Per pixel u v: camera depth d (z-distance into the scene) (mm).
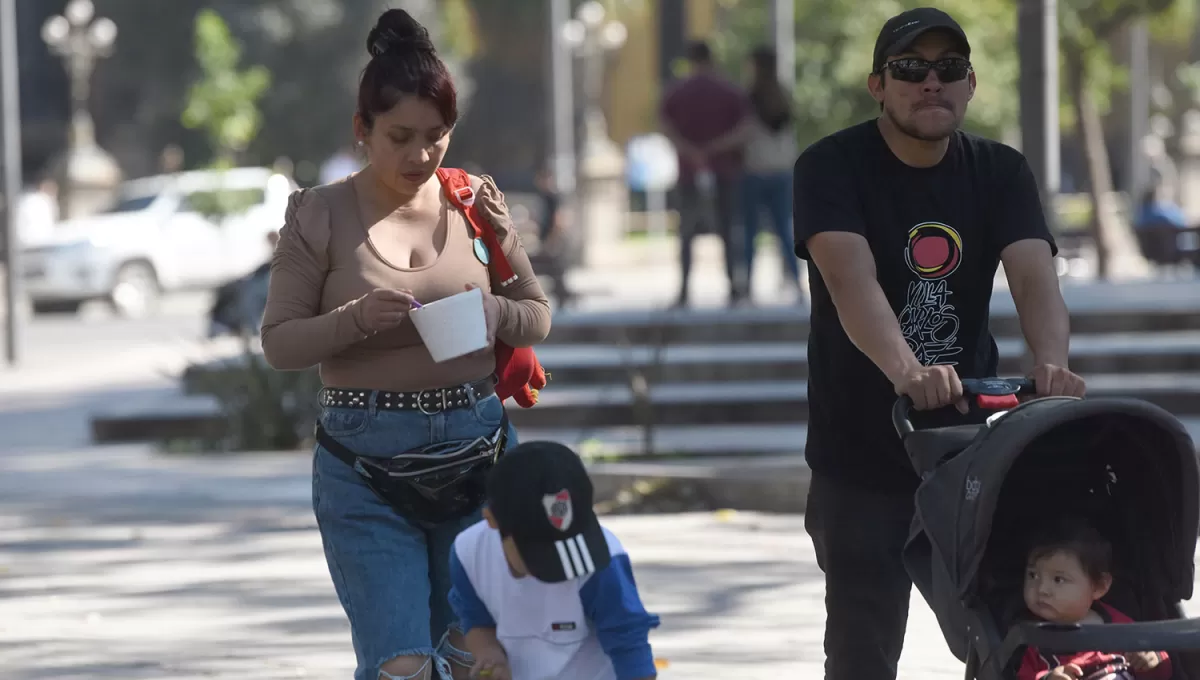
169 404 47250
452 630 15031
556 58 108500
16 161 64812
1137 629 11711
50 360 66562
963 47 14016
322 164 156625
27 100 166250
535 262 71500
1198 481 12406
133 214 96000
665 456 37688
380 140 14070
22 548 30281
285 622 23984
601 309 60125
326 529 14422
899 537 14617
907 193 14336
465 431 14484
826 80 102188
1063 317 14047
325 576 27422
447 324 13914
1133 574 13391
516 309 14617
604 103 186250
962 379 14203
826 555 14938
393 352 14352
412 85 13922
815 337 14836
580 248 117062
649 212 142625
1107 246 90625
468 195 14805
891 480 14516
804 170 14469
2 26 63344
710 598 24875
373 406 14312
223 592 26203
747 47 108125
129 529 32125
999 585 13406
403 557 14273
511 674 12453
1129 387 42344
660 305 63188
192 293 107812
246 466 40219
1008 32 98250
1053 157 34344
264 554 29422
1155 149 159875
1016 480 13508
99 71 162875
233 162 147000
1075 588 12906
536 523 11516
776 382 46562
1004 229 14430
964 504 12305
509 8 180875
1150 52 165500
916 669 20312
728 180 54312
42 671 21188
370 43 14242
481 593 12477
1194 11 124875
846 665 14820
